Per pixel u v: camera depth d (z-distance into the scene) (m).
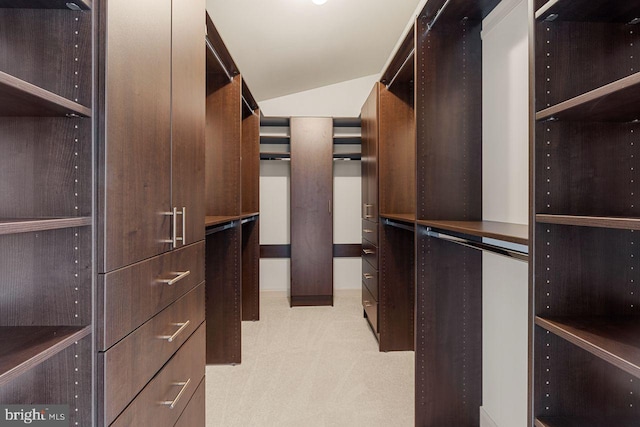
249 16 2.41
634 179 0.92
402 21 2.76
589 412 0.92
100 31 0.81
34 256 0.80
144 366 1.00
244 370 2.52
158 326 1.09
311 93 4.26
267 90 3.91
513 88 1.58
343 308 3.94
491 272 1.77
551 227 0.91
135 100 0.95
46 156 0.80
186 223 1.31
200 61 1.44
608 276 0.92
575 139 0.92
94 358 0.81
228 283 2.64
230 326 2.63
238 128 2.69
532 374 0.92
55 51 0.80
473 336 1.85
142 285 0.99
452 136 1.83
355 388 2.26
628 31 0.93
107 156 0.82
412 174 2.85
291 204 3.97
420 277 1.83
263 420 1.92
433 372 1.84
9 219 0.74
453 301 1.85
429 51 1.82
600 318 0.90
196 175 1.41
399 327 2.84
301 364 2.61
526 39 1.50
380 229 2.83
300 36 2.82
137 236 0.96
